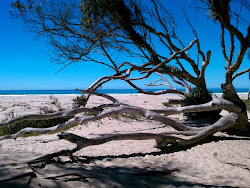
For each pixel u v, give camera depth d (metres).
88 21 8.30
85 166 4.34
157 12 9.62
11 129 9.21
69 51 8.71
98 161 4.88
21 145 6.74
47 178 3.42
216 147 5.92
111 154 5.54
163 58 10.01
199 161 4.93
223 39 8.74
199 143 6.42
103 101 23.77
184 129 6.80
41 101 25.11
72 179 3.49
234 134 7.56
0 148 6.28
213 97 7.82
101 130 8.90
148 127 9.67
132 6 8.90
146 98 29.08
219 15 7.64
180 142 5.93
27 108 17.33
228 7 7.83
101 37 9.00
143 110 6.46
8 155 4.52
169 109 7.37
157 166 4.53
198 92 10.24
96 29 8.66
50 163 4.27
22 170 3.46
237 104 7.36
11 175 3.22
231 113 7.38
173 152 5.63
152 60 10.33
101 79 8.15
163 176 4.05
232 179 3.94
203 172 4.31
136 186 3.47
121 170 4.18
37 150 6.01
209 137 7.05
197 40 9.34
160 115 6.46
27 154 4.79
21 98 32.09
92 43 9.02
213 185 3.61
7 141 7.52
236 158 5.09
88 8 8.38
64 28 8.68
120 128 9.27
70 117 10.73
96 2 8.20
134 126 9.81
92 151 5.79
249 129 7.47
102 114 5.96
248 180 3.89
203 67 10.30
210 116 10.53
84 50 8.96
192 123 9.97
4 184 2.98
